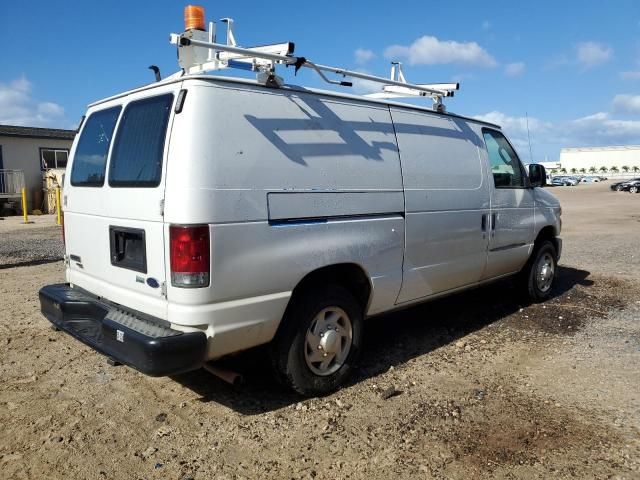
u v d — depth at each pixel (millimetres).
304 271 3842
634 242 12898
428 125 5051
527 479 3064
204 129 3363
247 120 3578
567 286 7883
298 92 3949
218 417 3805
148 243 3566
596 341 5426
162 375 3277
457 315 6406
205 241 3314
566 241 13188
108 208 3979
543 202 6738
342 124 4199
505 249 6051
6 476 3076
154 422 3730
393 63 5195
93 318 4125
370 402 4047
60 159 27578
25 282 8102
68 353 5012
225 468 3188
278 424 3707
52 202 25359
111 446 3416
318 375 4082
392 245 4543
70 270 4707
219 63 3637
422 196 4820
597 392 4199
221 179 3389
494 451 3354
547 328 5887
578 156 126500
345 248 4121
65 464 3211
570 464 3207
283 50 3723
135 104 3896
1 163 25812
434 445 3428
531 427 3648
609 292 7516
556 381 4422
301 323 3920
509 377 4512
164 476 3104
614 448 3377
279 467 3197
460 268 5383
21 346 5180
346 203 4133
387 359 4945
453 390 4254
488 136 5941
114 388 4262
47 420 3734
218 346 3482
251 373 4574
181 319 3367
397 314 6438
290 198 3746
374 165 4379
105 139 4188
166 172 3396
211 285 3357
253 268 3545
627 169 121688
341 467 3193
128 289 3842
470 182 5438
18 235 15023
